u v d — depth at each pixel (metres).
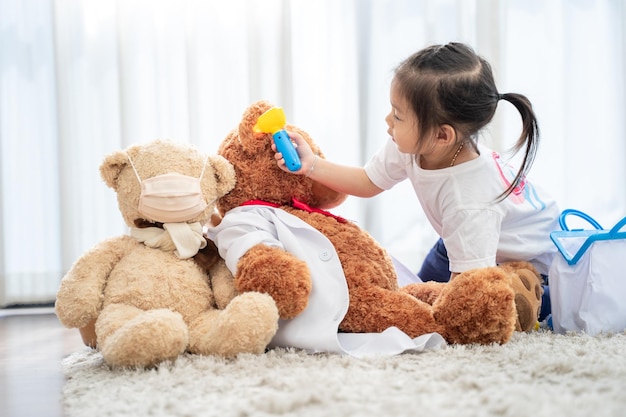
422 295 1.20
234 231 1.10
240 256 1.06
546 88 2.03
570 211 1.41
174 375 0.89
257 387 0.83
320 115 1.99
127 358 0.94
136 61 1.91
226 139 1.24
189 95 1.89
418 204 1.98
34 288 1.90
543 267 1.35
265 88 1.95
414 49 1.98
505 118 1.99
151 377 0.88
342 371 0.89
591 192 2.05
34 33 1.89
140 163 1.11
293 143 1.21
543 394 0.74
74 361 1.11
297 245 1.09
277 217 1.14
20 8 1.88
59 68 1.86
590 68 2.04
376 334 1.06
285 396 0.76
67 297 1.05
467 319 1.05
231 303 1.00
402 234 1.99
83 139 1.91
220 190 1.16
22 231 1.89
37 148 1.90
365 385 0.81
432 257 1.48
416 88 1.12
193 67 1.89
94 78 1.91
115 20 1.89
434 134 1.14
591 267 1.20
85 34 1.90
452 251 1.18
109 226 1.92
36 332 1.49
